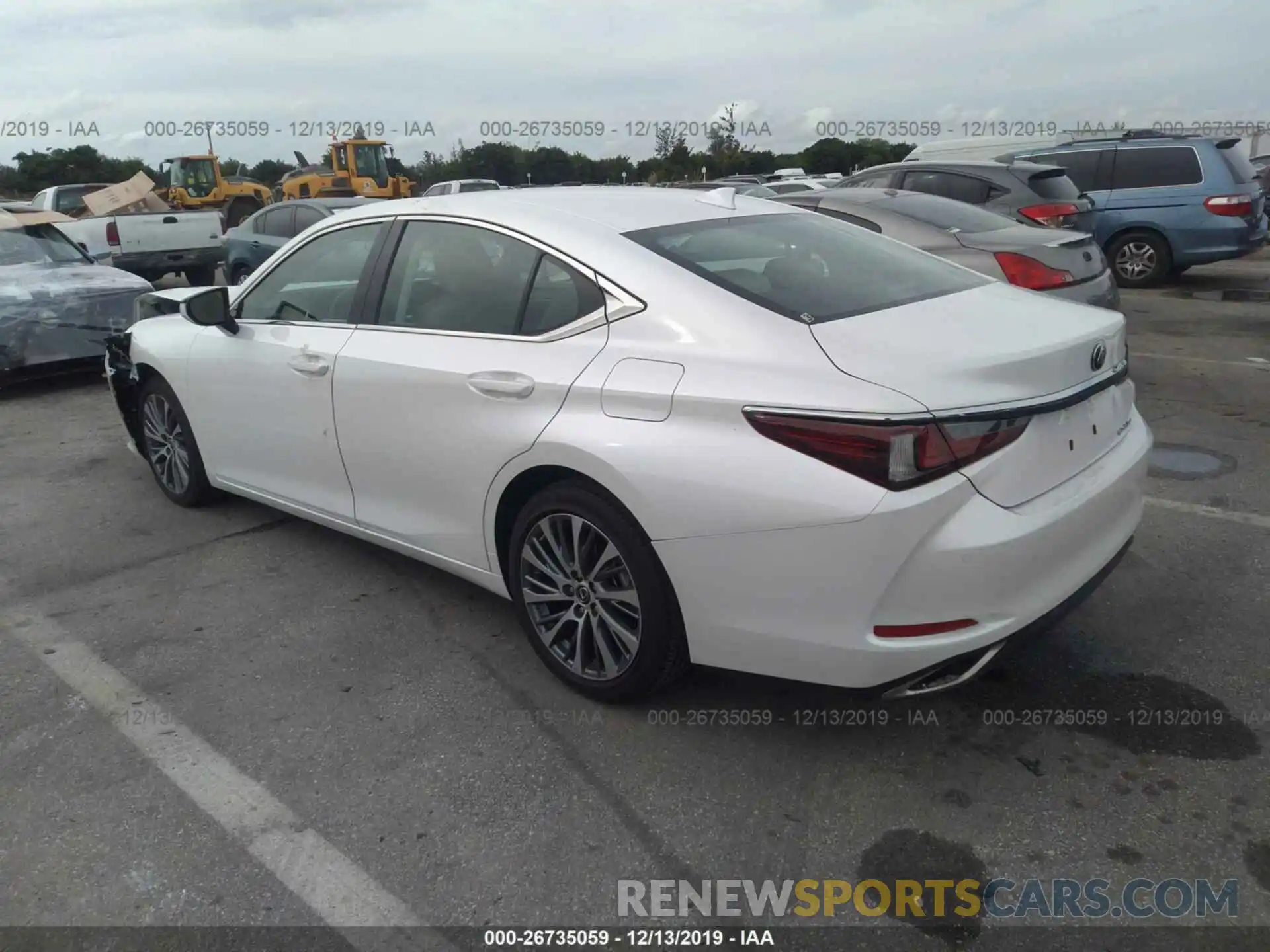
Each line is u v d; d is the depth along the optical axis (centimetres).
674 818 268
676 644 295
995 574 250
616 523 290
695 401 269
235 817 274
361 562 443
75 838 267
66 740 313
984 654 261
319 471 404
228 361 434
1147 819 261
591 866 252
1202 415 631
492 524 333
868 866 249
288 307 418
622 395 284
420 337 352
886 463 242
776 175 2917
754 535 259
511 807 275
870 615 250
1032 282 639
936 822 263
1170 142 1165
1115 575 400
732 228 342
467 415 328
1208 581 392
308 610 398
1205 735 296
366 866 254
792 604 259
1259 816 261
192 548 465
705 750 297
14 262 896
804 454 252
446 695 332
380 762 296
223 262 1466
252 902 243
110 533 489
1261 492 488
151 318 537
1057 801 270
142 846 264
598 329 301
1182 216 1158
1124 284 1215
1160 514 462
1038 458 262
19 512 525
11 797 285
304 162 2953
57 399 807
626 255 307
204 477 495
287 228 1248
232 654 364
